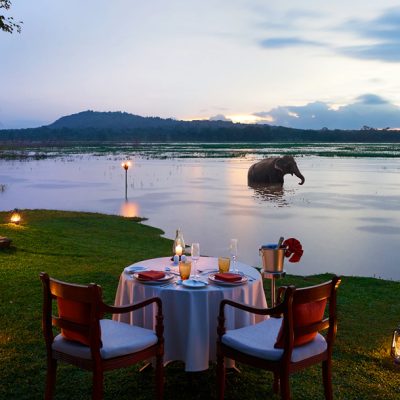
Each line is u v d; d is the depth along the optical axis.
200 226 17.83
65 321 4.09
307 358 4.12
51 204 24.03
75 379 5.00
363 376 5.25
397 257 13.20
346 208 22.92
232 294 4.75
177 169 49.88
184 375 5.13
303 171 48.28
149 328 4.78
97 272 9.77
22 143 180.62
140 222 18.77
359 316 7.49
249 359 4.14
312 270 11.78
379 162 63.94
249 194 28.91
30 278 8.97
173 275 5.02
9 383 4.89
